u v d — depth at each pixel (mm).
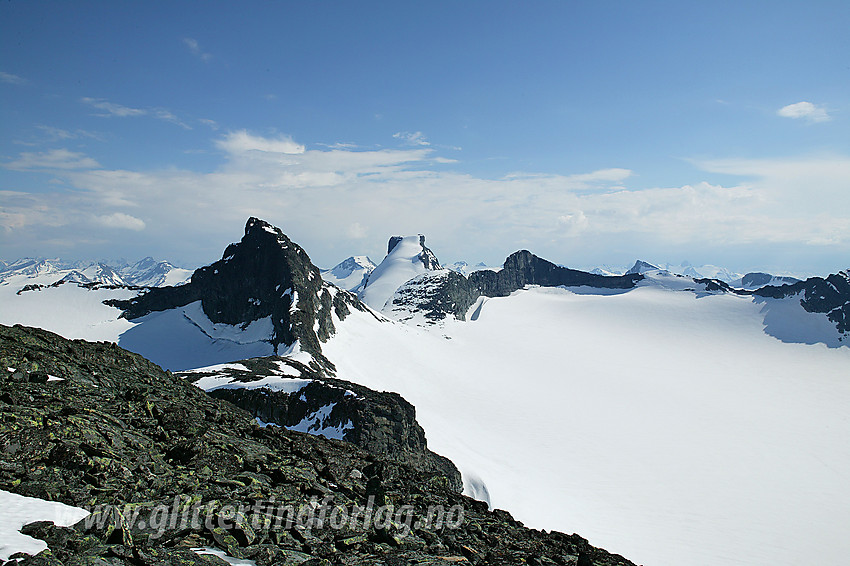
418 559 22969
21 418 26219
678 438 151250
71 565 16188
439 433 134000
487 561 24703
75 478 22625
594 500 106750
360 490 31062
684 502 109312
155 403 35406
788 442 150750
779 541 93688
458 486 102750
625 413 172750
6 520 18250
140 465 25531
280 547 21547
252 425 39250
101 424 28703
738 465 132375
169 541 19562
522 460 125938
